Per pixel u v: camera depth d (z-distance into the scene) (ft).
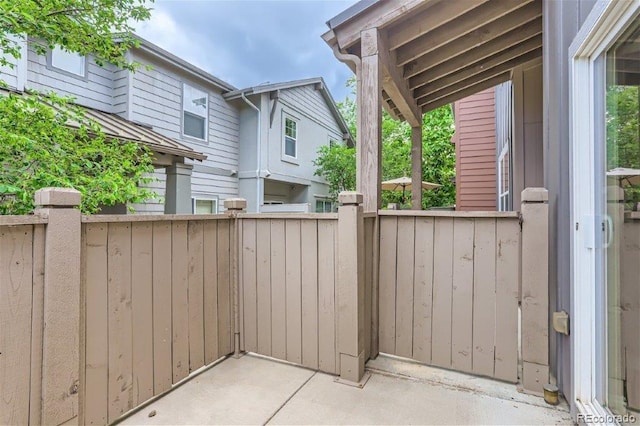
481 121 23.89
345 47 9.78
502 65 14.53
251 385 7.60
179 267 7.54
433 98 16.05
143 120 21.98
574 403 6.10
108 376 6.00
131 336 6.44
